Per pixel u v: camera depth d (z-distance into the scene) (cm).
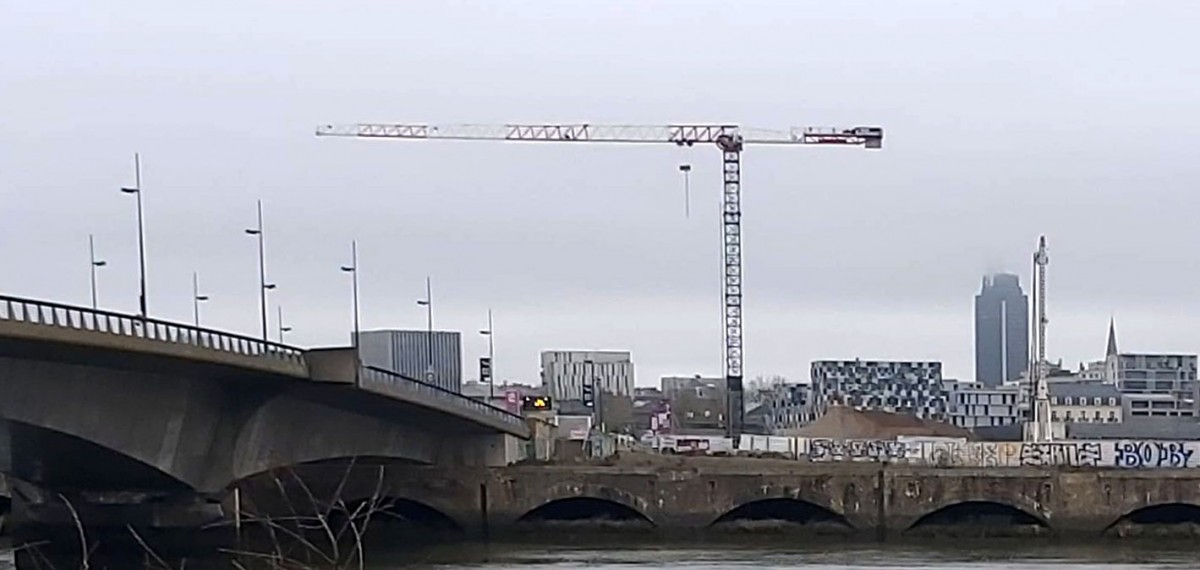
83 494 8019
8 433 6762
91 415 6744
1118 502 9862
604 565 8694
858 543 9838
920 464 10744
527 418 12531
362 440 9738
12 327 5469
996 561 8862
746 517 10381
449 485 10512
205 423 7819
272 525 5331
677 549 9562
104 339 6022
